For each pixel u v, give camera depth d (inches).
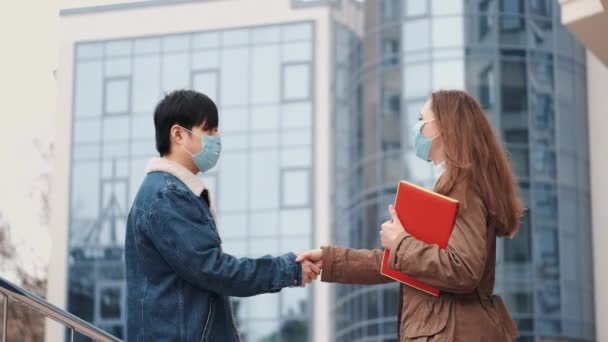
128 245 111.3
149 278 108.9
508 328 107.7
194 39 922.1
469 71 763.4
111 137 940.0
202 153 113.2
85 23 919.0
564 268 727.1
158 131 114.3
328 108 889.5
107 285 927.0
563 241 730.8
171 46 927.7
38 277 541.3
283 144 900.0
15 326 602.2
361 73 829.2
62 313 133.3
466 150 107.2
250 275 109.5
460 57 767.1
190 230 107.1
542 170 739.4
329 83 888.3
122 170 938.7
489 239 107.3
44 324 622.8
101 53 920.3
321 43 892.6
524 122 745.6
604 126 753.6
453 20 773.9
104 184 940.6
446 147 108.1
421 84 780.6
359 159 823.7
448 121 109.1
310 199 887.1
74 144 933.2
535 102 749.3
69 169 932.6
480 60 762.2
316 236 878.4
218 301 110.7
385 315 770.8
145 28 927.7
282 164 899.4
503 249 725.3
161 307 107.4
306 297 842.8
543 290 719.7
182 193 109.1
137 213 109.9
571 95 754.2
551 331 713.6
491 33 763.4
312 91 896.3
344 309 818.2
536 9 761.0
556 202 733.9
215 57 919.7
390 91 800.3
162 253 107.6
